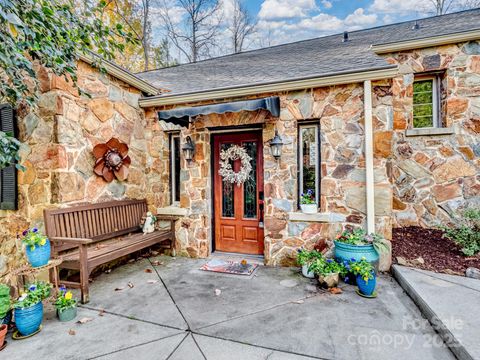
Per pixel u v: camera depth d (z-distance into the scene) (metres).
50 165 3.48
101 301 3.09
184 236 4.82
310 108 4.06
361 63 4.06
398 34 6.12
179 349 2.21
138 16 12.77
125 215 4.39
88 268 3.10
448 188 4.72
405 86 4.99
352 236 3.57
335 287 3.35
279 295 3.19
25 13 2.32
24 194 3.74
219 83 4.80
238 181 4.80
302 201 4.11
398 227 4.95
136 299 3.14
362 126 3.84
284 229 4.20
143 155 4.99
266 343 2.27
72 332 2.46
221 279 3.73
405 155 4.97
